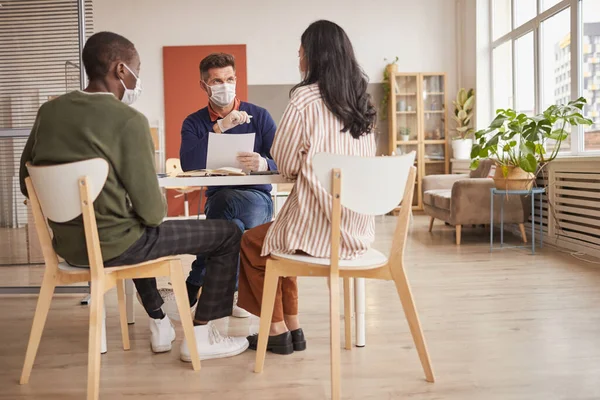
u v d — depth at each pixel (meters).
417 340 1.94
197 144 2.87
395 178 1.78
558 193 4.87
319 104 1.93
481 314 2.80
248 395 1.85
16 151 3.55
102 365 2.17
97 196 1.76
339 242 1.85
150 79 8.11
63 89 3.38
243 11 8.12
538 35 5.96
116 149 1.76
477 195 5.06
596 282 3.46
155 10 8.09
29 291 3.34
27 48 3.37
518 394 1.83
